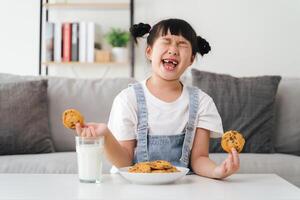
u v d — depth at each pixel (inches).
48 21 131.2
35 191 38.2
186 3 127.7
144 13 128.6
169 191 38.9
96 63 122.0
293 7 126.4
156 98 58.1
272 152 91.9
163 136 56.7
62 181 43.5
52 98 93.7
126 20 129.6
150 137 56.7
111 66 130.2
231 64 126.9
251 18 126.9
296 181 77.4
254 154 86.8
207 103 59.1
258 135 91.4
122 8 129.2
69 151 92.4
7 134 84.4
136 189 39.7
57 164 75.6
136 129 57.6
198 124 58.3
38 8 131.2
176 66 56.8
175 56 56.2
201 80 95.8
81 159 42.9
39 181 43.3
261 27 126.7
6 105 86.1
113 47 124.5
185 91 59.5
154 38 58.3
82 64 127.6
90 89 96.0
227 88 94.4
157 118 57.2
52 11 131.2
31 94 88.7
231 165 44.8
